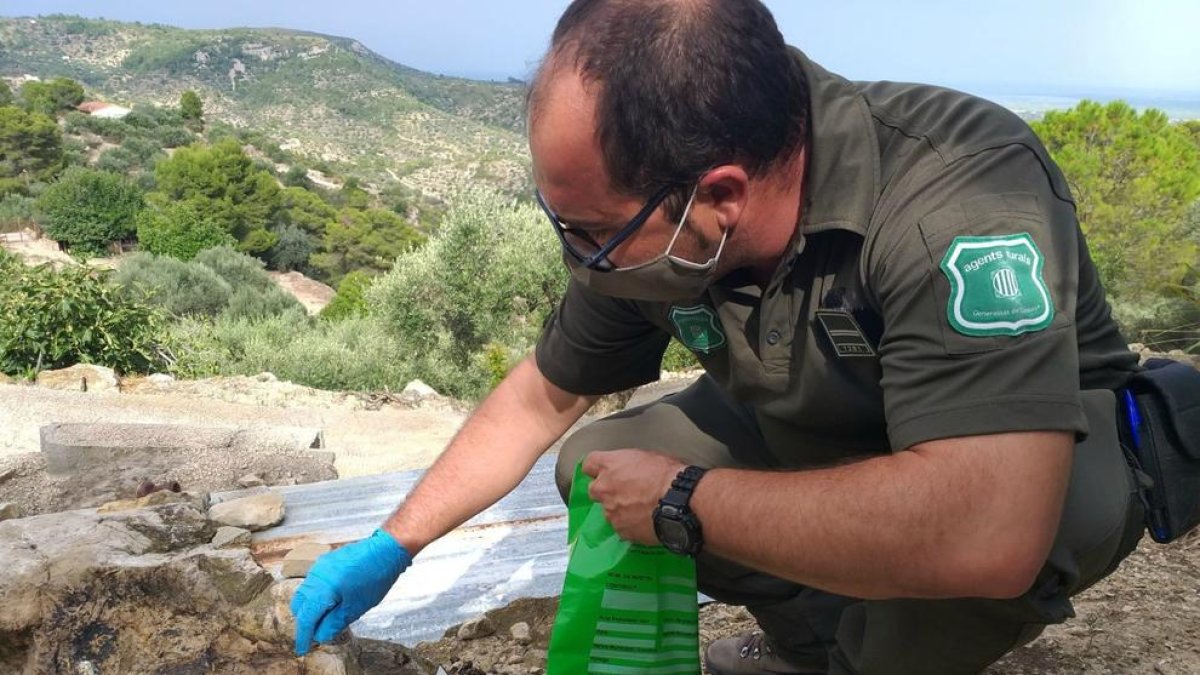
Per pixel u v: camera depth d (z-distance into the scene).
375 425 7.42
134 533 1.91
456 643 2.47
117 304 9.18
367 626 2.59
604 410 7.86
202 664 1.73
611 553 1.59
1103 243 12.74
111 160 60.34
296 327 13.77
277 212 50.28
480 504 1.90
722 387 1.76
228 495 3.66
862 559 1.27
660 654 1.58
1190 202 13.39
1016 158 1.33
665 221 1.34
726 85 1.25
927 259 1.26
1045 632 2.19
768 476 1.38
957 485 1.21
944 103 1.40
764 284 1.51
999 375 1.21
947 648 1.55
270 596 1.78
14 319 8.46
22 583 1.69
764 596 1.86
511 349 13.08
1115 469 1.47
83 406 7.23
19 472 5.31
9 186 49.41
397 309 13.31
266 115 197.62
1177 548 2.58
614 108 1.26
